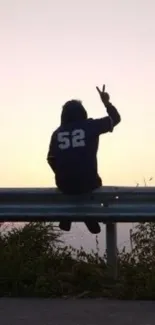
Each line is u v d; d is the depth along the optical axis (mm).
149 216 5934
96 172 6066
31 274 6113
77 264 6199
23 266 6219
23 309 5258
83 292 5828
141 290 5723
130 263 6438
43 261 6398
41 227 6949
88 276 6082
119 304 5426
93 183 6039
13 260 6148
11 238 6801
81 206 6078
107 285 5949
